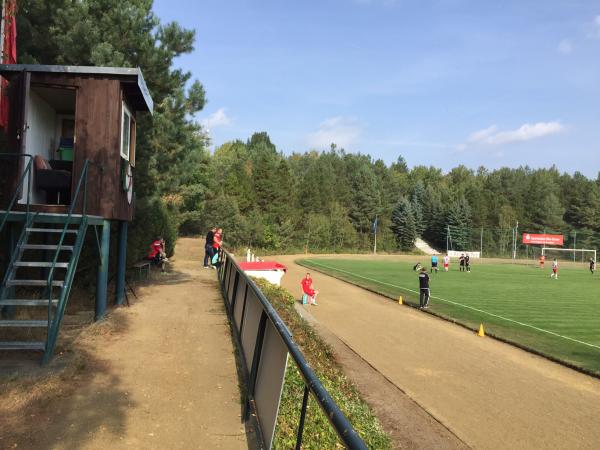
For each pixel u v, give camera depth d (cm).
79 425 475
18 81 917
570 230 11288
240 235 6297
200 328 912
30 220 802
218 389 600
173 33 1584
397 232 10131
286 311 1335
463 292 2758
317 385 249
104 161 940
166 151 1995
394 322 1752
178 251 3306
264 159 8000
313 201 9112
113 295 1227
